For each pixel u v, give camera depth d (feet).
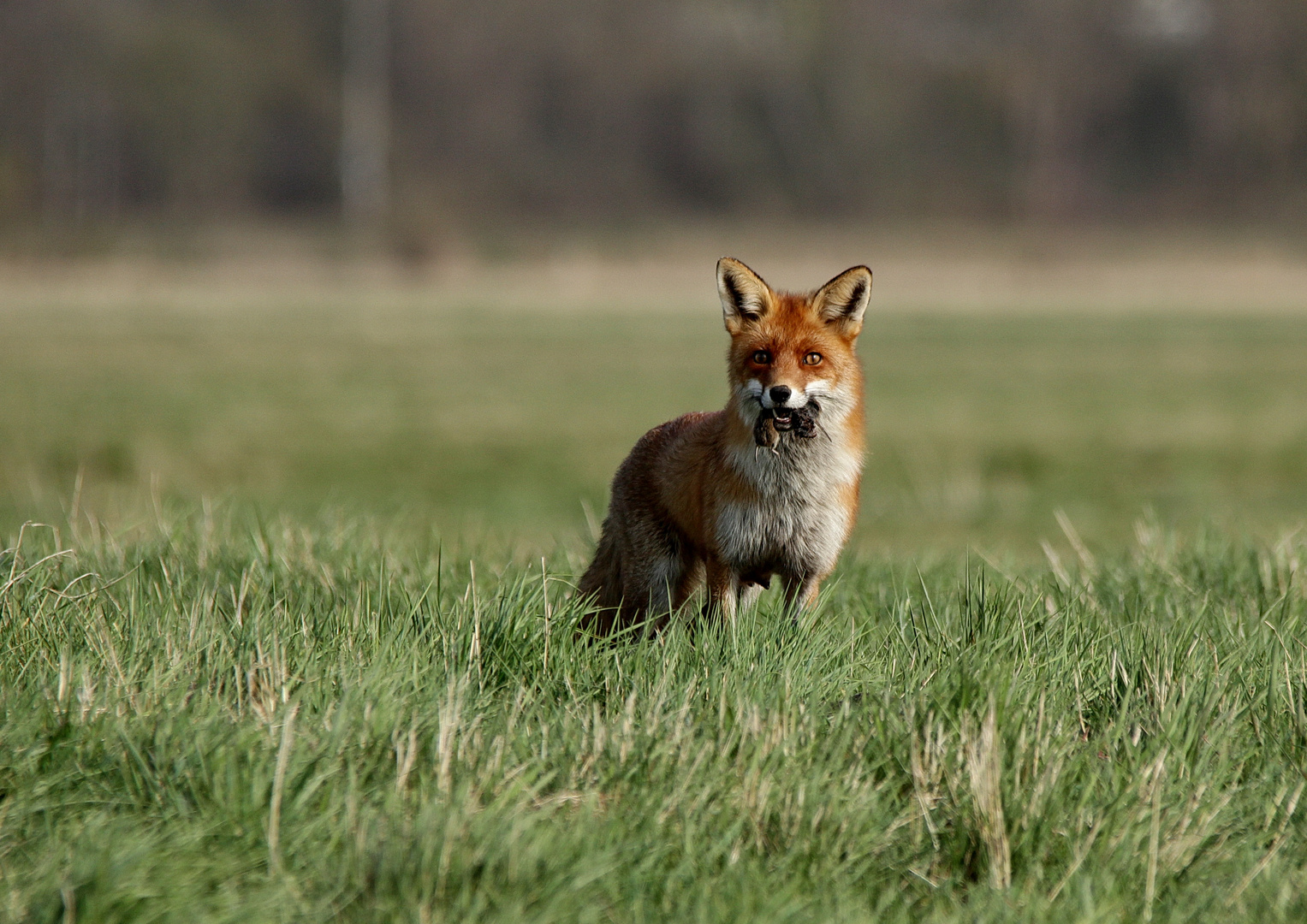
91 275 292.81
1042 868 25.29
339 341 187.01
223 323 210.79
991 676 29.78
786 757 27.40
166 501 54.90
